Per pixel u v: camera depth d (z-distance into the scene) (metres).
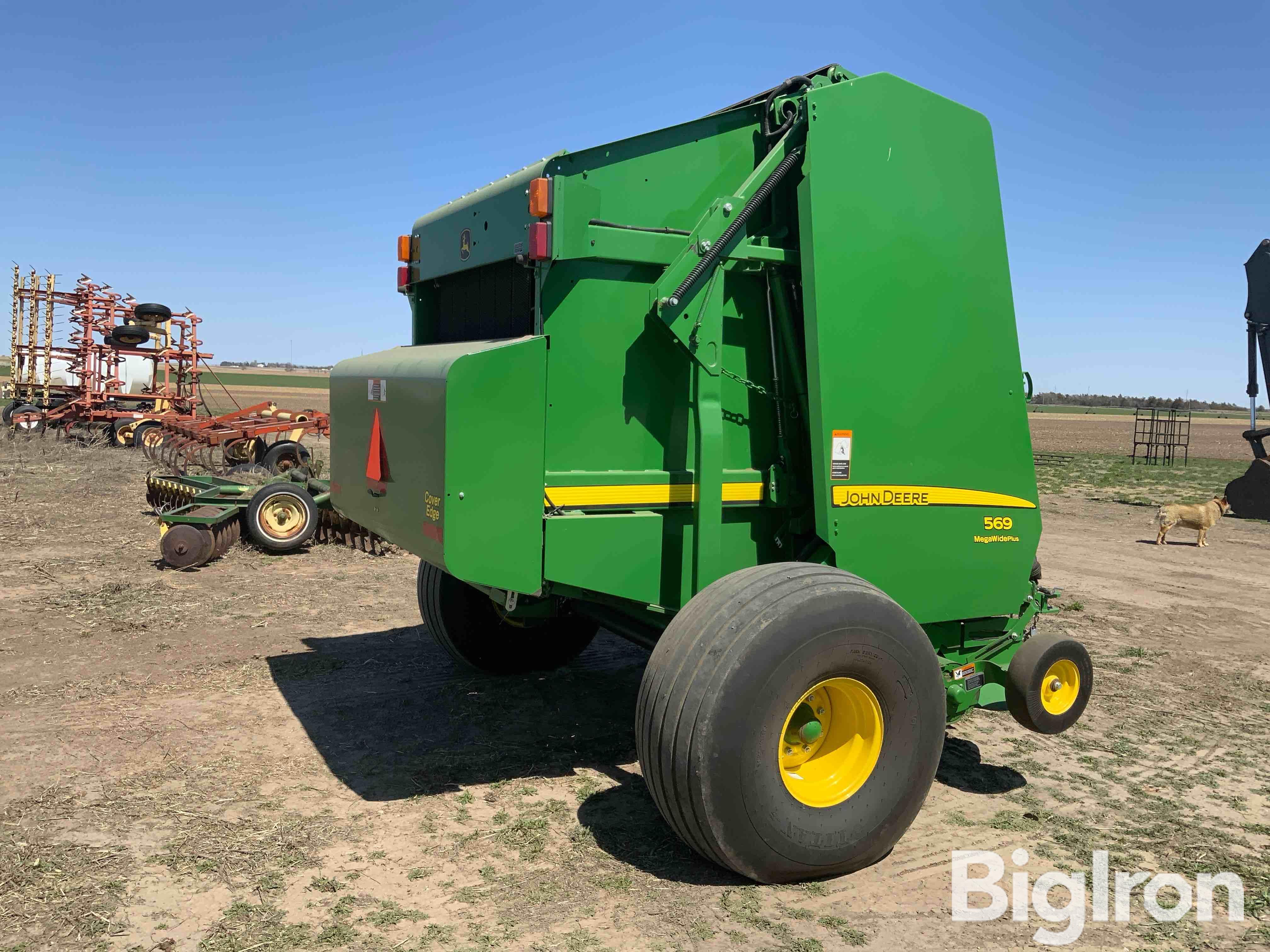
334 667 5.88
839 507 3.78
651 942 2.90
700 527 3.70
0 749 4.35
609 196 3.50
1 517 11.49
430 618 5.61
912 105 3.98
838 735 3.49
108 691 5.27
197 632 6.66
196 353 22.88
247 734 4.69
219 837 3.52
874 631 3.30
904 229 3.94
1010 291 4.31
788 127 3.76
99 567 8.84
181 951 2.76
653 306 3.58
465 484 3.26
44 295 23.53
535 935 2.91
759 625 3.07
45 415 22.19
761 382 3.96
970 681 4.33
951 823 3.94
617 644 6.75
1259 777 4.58
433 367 3.42
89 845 3.41
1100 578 10.42
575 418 3.49
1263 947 3.02
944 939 2.99
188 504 10.33
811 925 3.04
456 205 4.14
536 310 3.42
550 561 3.45
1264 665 6.78
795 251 3.86
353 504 4.34
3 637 6.33
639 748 3.19
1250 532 14.70
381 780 4.15
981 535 4.26
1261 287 15.57
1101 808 4.14
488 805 3.92
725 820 3.04
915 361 3.98
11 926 2.87
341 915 2.99
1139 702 5.80
